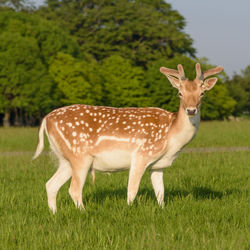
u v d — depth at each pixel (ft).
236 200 52.54
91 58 542.98
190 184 68.49
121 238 37.52
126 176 78.07
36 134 233.55
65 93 416.05
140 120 50.06
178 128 49.16
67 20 582.76
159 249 33.94
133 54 555.28
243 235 37.70
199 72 47.91
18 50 371.56
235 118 636.07
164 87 476.95
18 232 39.70
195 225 41.93
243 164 95.76
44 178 76.33
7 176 81.56
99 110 51.19
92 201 54.90
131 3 604.49
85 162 50.11
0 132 254.27
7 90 368.48
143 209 46.34
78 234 38.42
